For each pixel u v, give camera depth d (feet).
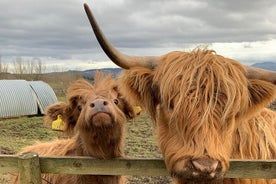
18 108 21.68
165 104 3.34
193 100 3.15
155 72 3.53
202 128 3.10
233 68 3.33
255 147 3.84
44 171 4.07
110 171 4.03
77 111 5.09
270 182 4.00
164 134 3.44
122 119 4.74
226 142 3.22
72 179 4.93
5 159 4.05
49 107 5.42
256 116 3.96
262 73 3.54
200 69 3.25
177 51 3.55
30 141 13.66
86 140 4.61
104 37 3.32
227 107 3.15
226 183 3.79
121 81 3.67
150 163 3.96
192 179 3.16
